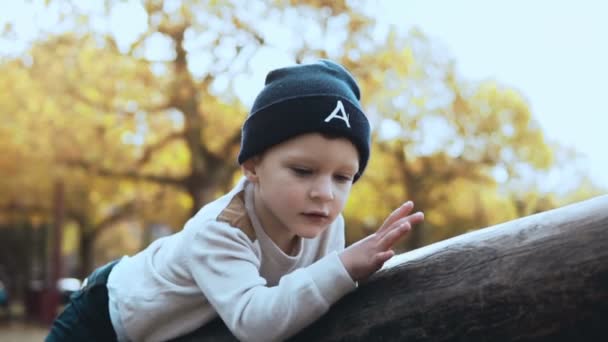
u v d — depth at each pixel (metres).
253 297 1.35
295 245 1.59
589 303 1.07
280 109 1.40
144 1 11.48
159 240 1.72
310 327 1.34
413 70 14.77
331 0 11.59
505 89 16.83
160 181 13.31
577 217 1.12
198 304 1.51
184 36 11.66
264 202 1.46
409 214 1.35
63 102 11.96
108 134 12.47
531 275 1.12
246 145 1.47
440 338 1.20
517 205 20.77
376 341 1.26
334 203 1.41
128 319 1.61
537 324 1.11
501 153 16.95
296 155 1.38
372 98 13.34
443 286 1.21
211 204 1.54
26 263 23.58
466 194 18.02
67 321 1.77
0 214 18.16
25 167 12.91
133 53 11.83
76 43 11.88
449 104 15.95
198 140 12.80
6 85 11.91
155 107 12.35
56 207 15.23
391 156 16.66
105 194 15.71
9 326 14.98
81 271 21.64
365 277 1.30
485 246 1.20
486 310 1.15
